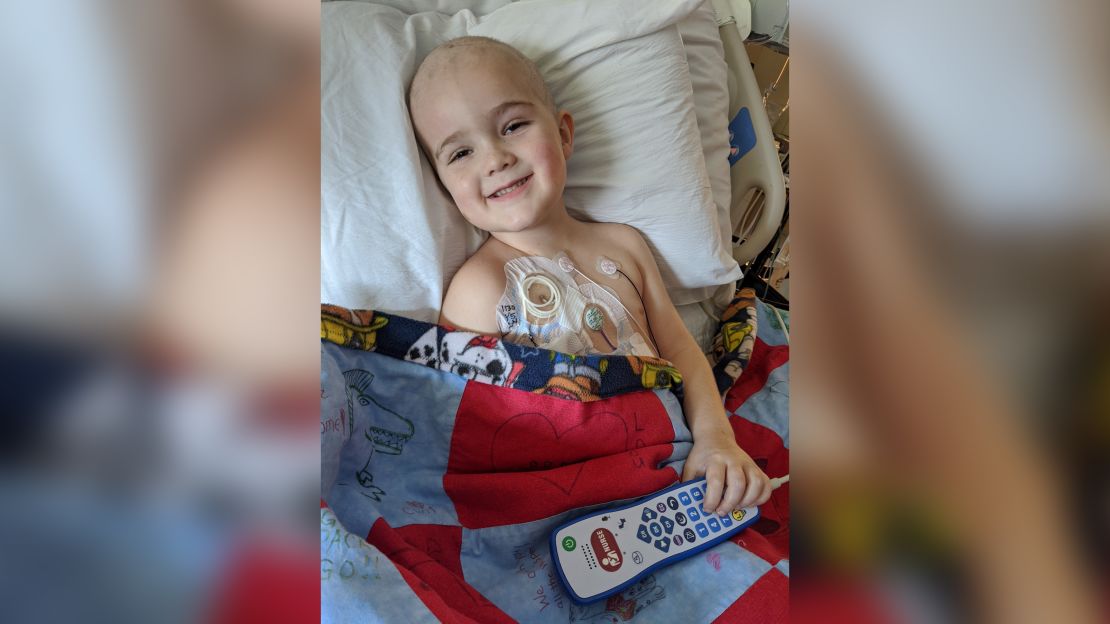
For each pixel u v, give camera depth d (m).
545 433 0.83
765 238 1.34
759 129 1.32
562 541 0.71
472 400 0.82
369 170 0.95
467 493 0.76
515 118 0.98
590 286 1.05
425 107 0.98
